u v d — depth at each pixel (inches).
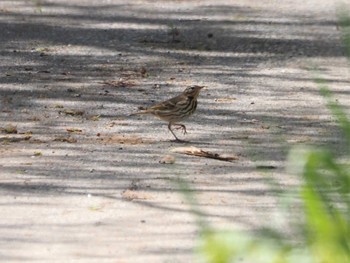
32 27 912.3
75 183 527.2
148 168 553.6
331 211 348.2
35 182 528.1
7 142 595.8
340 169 360.2
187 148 582.9
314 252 343.9
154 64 801.6
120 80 751.1
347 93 730.2
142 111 624.7
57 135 612.7
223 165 561.3
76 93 710.5
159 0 1045.8
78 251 442.0
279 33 904.9
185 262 428.1
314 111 677.9
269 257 342.3
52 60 804.0
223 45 864.9
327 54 839.7
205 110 677.3
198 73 777.6
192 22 943.7
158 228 468.4
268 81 756.6
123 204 498.6
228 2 1035.9
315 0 1039.6
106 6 1011.3
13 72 764.0
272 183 468.8
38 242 451.8
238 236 335.3
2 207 493.7
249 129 636.1
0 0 1020.5
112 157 572.1
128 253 439.8
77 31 900.6
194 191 517.0
